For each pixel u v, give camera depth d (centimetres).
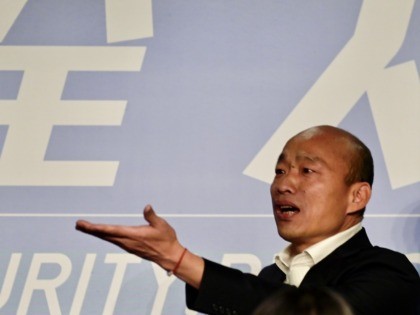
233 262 851
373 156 861
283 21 881
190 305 600
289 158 722
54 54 879
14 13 884
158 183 861
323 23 879
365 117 866
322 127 736
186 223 855
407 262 685
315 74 873
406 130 863
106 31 881
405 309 653
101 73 877
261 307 417
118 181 861
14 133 867
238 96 873
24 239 854
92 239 856
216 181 861
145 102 873
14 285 848
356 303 621
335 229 707
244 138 866
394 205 853
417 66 870
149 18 884
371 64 873
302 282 666
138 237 559
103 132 869
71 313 845
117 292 849
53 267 852
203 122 869
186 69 877
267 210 856
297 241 713
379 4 879
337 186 708
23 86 874
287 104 870
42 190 860
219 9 885
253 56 877
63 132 869
